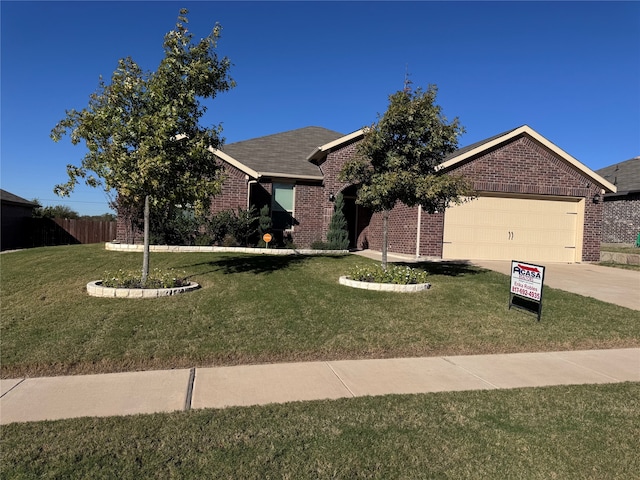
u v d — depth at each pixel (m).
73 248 15.48
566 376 5.50
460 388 5.00
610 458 3.44
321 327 6.92
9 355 5.57
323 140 21.27
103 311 7.19
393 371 5.58
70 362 5.47
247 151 18.97
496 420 4.09
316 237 17.89
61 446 3.46
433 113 9.32
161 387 4.87
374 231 18.27
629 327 7.62
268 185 17.30
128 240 15.47
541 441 3.69
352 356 6.19
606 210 23.97
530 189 15.68
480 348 6.63
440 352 6.46
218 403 4.43
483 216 15.46
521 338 6.98
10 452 3.37
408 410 4.29
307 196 17.77
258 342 6.27
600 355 6.47
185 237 15.44
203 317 7.08
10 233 25.80
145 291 8.09
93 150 7.97
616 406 4.48
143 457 3.32
